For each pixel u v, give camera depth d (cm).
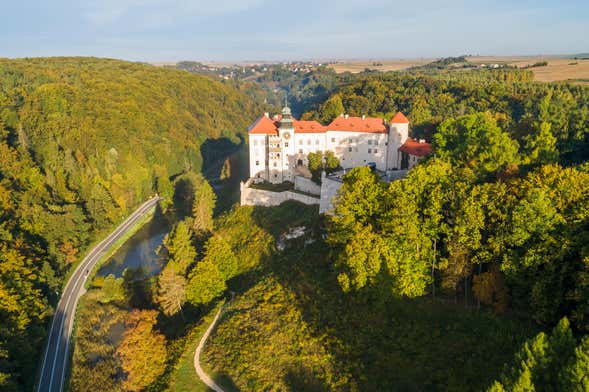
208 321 7138
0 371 6375
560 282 4488
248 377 5681
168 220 14112
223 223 11319
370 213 6406
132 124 18538
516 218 4828
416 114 17162
